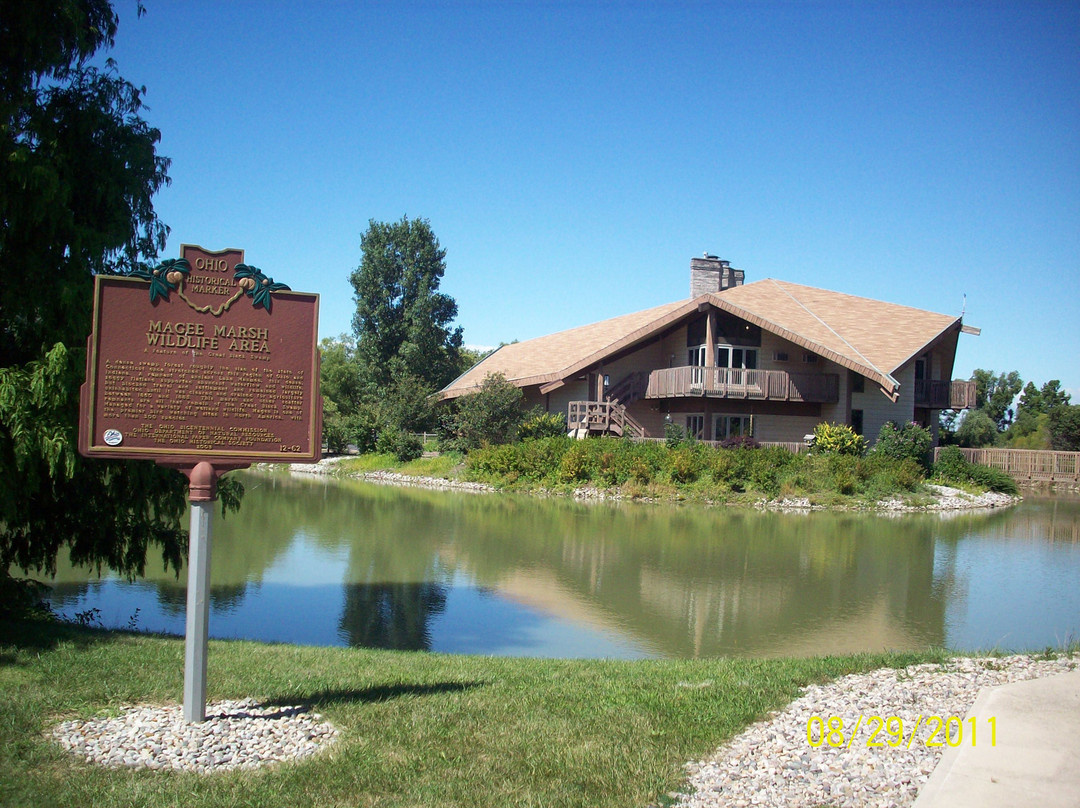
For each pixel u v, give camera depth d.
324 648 9.23
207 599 6.31
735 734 6.15
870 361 32.12
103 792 5.06
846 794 5.05
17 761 5.47
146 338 6.52
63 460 9.48
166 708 6.57
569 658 9.66
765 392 34.88
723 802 4.99
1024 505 32.03
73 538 11.23
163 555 11.84
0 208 9.29
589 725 6.29
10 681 7.10
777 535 21.27
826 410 36.62
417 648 10.60
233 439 6.63
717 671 8.05
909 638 11.25
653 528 22.20
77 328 9.70
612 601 13.39
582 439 34.72
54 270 10.05
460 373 67.50
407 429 48.44
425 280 64.69
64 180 10.01
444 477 37.66
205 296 6.66
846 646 10.80
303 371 6.83
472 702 6.84
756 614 12.60
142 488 10.99
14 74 9.89
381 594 13.75
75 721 6.23
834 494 29.11
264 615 12.27
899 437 33.00
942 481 33.50
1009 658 8.47
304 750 5.79
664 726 6.28
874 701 6.82
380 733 6.07
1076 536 22.61
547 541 19.69
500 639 11.04
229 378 6.66
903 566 16.98
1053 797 4.95
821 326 35.81
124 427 6.44
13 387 8.90
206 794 5.05
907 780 5.22
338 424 57.41
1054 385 71.81
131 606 12.85
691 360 37.78
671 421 38.53
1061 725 6.14
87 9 10.66
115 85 11.02
